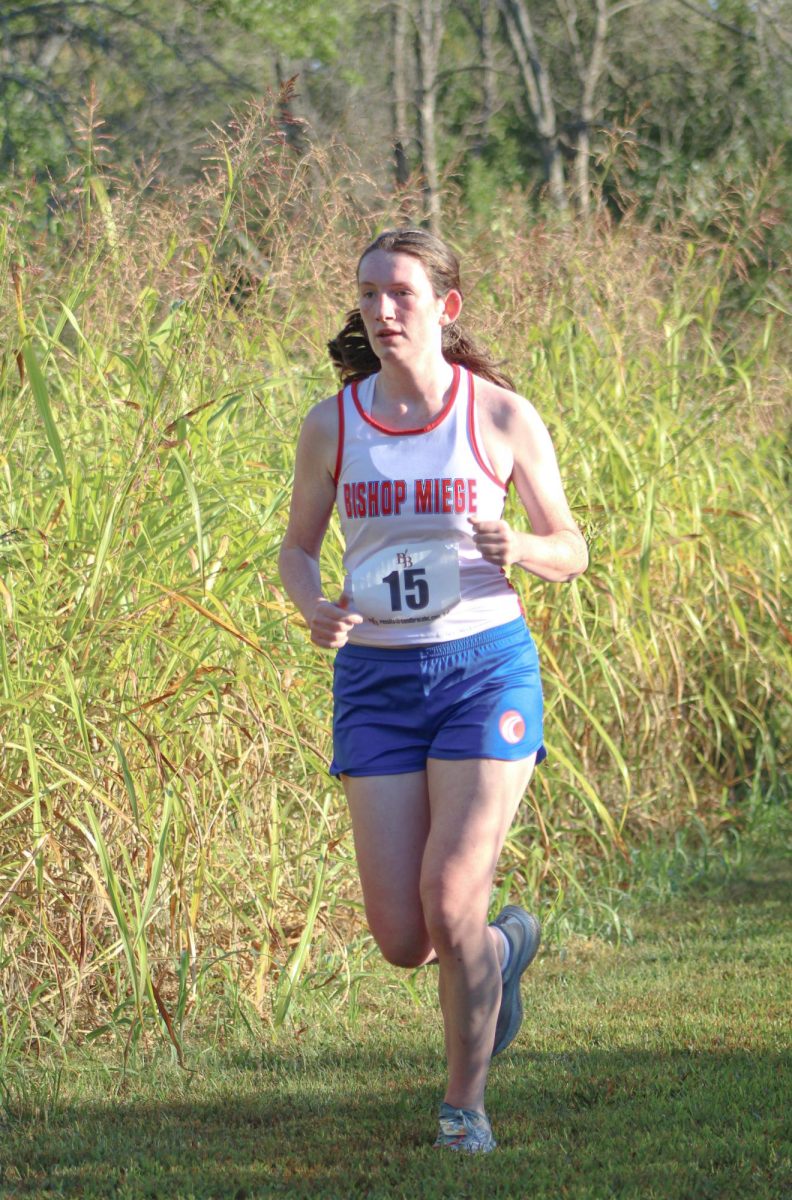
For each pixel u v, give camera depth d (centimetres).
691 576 2248
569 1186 1032
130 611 1487
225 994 1521
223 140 1709
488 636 1149
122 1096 1307
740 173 2939
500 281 2298
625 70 6100
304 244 1928
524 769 1145
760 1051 1390
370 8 6131
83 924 1426
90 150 1845
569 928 1919
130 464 1501
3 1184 1082
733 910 2064
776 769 2562
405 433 1153
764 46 5722
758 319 2739
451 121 6300
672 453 2273
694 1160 1081
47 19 5700
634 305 2345
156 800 1485
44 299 1720
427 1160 1091
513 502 1941
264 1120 1234
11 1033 1377
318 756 1541
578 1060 1370
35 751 1405
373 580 1148
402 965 1178
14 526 1543
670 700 2306
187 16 5856
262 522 1620
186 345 1672
